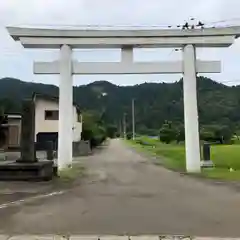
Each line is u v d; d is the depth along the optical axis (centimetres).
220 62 1889
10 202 1040
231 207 950
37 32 1870
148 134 8744
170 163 2491
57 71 1911
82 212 888
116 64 1900
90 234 673
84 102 10719
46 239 639
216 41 1861
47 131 3712
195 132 1867
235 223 766
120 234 673
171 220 793
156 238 645
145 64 1895
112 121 10738
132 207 953
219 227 730
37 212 891
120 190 1287
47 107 3728
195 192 1231
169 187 1364
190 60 1872
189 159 1877
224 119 5753
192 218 814
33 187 1345
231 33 1848
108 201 1053
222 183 1476
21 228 722
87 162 2686
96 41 1884
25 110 1588
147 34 1870
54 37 1888
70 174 1762
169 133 5431
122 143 6975
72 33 1878
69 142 1920
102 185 1428
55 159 2447
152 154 3584
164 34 1866
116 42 1880
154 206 966
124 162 2689
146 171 2011
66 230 705
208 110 6000
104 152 4150
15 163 1547
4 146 3559
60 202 1039
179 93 8650
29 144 1580
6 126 3578
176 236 658
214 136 4678
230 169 1947
